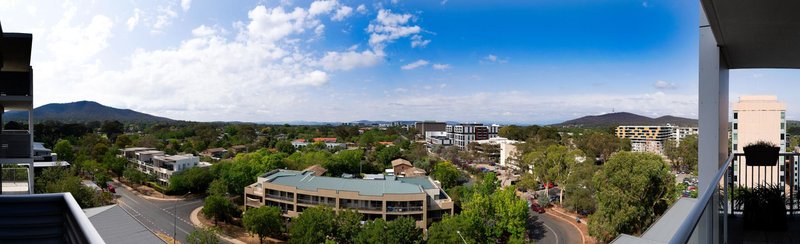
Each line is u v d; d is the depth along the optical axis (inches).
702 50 158.7
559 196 1457.9
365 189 1136.8
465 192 1284.4
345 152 2094.0
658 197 733.9
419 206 1071.6
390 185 1186.6
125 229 328.5
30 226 97.8
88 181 1647.4
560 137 3211.1
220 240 1027.3
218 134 4020.7
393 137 4291.3
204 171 1628.9
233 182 1502.2
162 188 1622.8
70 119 7396.7
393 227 810.8
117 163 1807.3
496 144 2810.0
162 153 1994.3
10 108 331.9
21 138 302.7
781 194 182.5
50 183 948.6
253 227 971.9
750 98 1066.1
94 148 2091.5
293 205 1147.9
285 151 2810.0
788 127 1589.6
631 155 750.5
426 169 2198.6
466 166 2394.2
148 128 4608.8
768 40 145.9
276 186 1173.7
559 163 1353.3
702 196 69.5
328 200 1103.6
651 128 3831.2
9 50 290.8
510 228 933.2
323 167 1888.5
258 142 3415.4
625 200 711.7
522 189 1614.2
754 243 163.2
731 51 163.5
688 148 2026.3
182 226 1153.4
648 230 170.4
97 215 354.3
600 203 766.5
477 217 873.5
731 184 189.3
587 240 983.6
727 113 181.8
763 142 197.8
